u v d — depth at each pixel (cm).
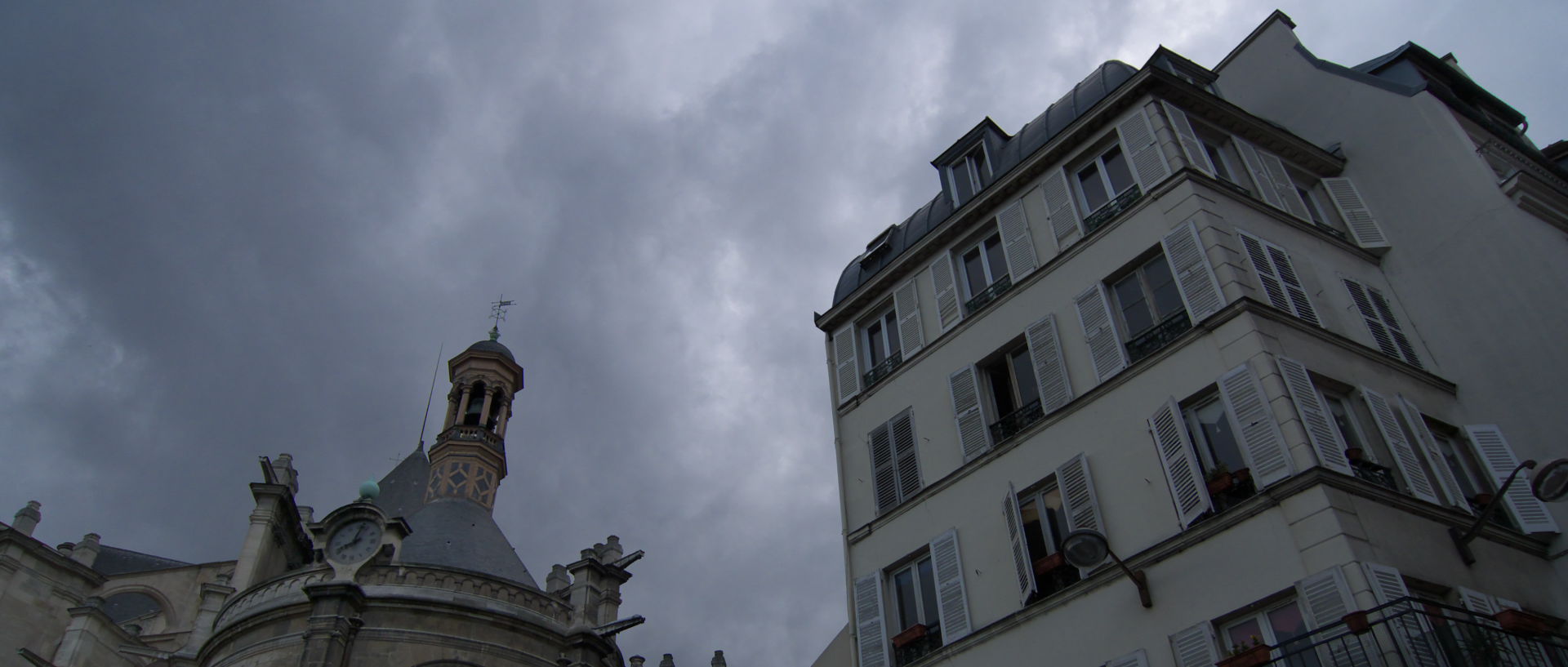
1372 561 1327
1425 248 2000
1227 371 1584
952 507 1920
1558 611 1498
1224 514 1462
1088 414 1762
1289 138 2153
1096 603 1590
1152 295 1816
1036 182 2166
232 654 3175
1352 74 2333
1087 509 1667
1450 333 1883
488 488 4922
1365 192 2166
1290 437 1449
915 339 2238
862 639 1941
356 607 3148
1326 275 1889
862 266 2559
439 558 3988
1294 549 1373
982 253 2230
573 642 3441
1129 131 2016
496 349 5544
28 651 3975
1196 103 2066
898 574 1994
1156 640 1481
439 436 5069
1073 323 1895
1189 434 1605
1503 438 1694
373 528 3369
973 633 1742
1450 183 2023
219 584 3897
